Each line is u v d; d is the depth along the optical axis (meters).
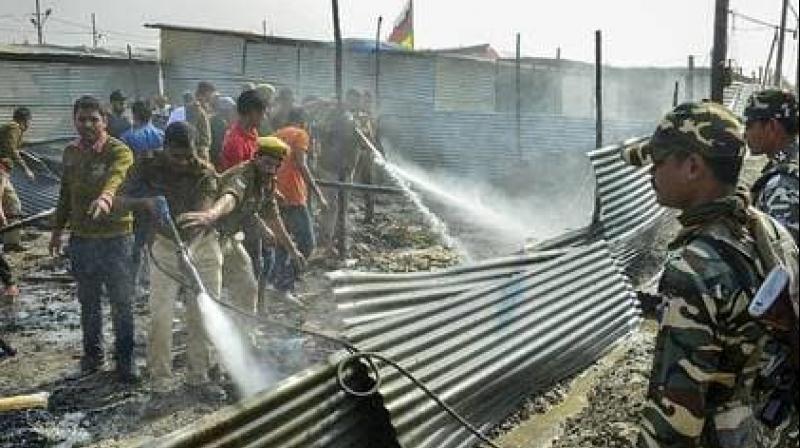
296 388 3.32
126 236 5.42
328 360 3.61
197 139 7.42
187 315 5.17
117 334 5.46
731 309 2.06
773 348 2.19
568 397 5.29
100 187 5.22
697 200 2.17
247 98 6.49
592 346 5.85
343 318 4.18
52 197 11.52
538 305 5.36
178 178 5.15
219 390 5.24
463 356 4.45
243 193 5.36
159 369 5.37
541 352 5.20
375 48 18.38
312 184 7.65
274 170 5.48
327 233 9.27
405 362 4.00
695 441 2.08
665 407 2.08
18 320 7.00
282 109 9.52
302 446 3.32
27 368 5.76
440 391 4.15
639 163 2.40
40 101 18.05
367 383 3.69
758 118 3.50
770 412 2.24
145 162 5.20
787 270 2.12
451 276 5.02
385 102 18.12
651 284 7.74
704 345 2.05
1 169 9.66
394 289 4.53
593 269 6.28
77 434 4.64
